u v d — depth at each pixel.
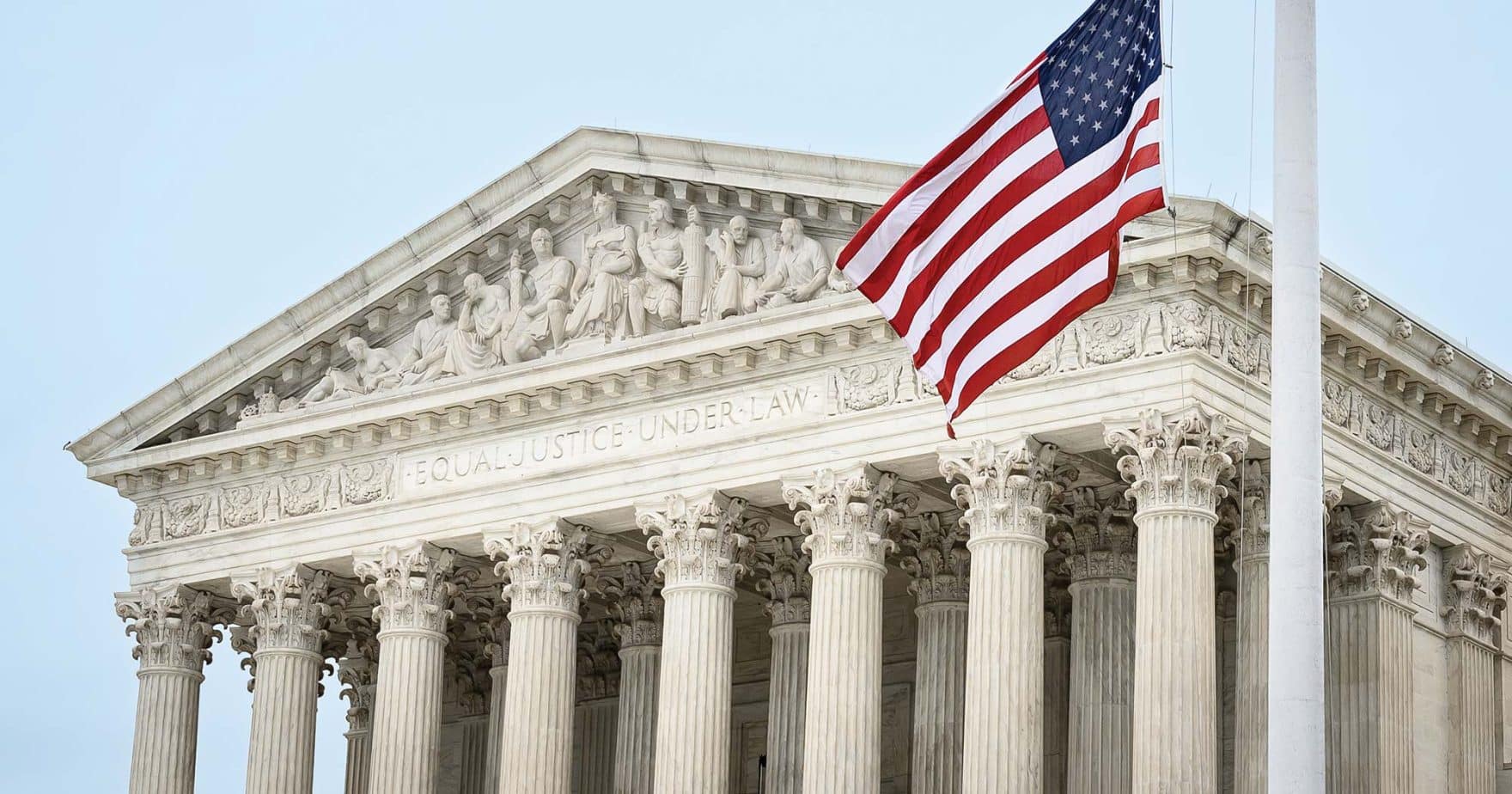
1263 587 58.97
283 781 72.06
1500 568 67.25
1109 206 42.22
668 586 64.88
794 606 69.75
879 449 61.59
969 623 58.91
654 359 65.38
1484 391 65.00
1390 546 61.84
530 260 70.38
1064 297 42.66
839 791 60.38
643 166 66.62
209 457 75.38
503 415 69.25
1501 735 66.56
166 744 75.62
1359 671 61.41
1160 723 54.97
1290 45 34.44
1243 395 58.25
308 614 73.44
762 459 63.72
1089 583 64.31
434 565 70.44
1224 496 58.62
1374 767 60.56
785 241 64.44
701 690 63.75
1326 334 60.03
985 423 59.56
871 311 61.19
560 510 67.38
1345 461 60.75
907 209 44.75
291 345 73.81
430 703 69.88
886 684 74.81
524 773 66.19
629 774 72.75
